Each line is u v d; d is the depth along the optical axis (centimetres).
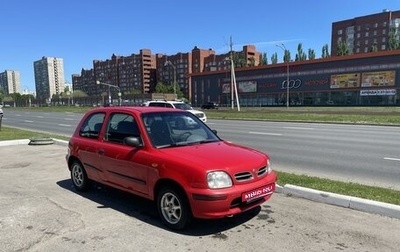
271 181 474
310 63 7056
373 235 427
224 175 424
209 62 11606
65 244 412
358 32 12181
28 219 495
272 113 3750
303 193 580
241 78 8362
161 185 468
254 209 523
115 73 13475
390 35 10612
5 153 1091
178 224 445
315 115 3147
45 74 16888
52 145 1277
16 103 14075
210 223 471
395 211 480
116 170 541
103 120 596
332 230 443
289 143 1348
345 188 595
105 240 423
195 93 9575
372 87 6259
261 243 409
